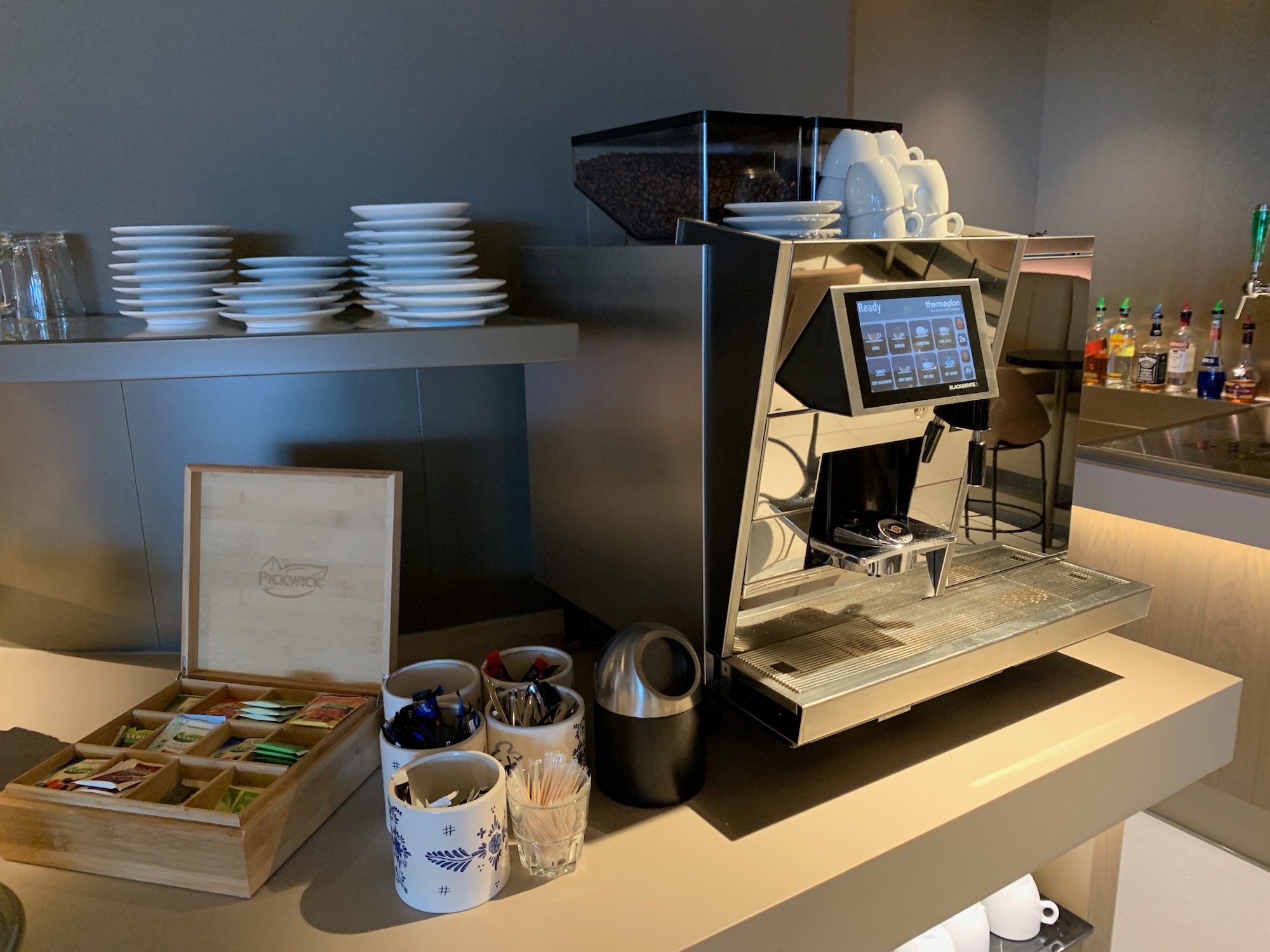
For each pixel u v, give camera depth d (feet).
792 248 2.71
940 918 2.96
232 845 2.58
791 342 2.87
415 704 2.92
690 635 3.35
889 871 2.77
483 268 4.52
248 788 2.91
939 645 3.22
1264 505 5.96
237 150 3.99
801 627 3.35
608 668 2.94
